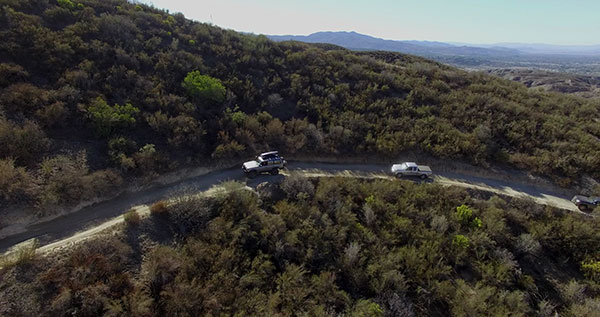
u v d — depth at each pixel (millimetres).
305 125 28922
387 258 17031
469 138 28859
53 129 20453
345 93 34656
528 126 30031
